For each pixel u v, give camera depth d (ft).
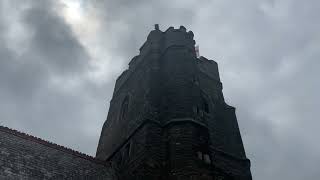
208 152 63.41
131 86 87.61
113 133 83.10
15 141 57.72
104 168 64.28
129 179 61.41
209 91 85.56
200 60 91.86
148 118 67.77
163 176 59.21
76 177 57.88
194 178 56.70
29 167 54.13
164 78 78.64
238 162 72.69
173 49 83.66
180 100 71.00
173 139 63.31
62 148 62.23
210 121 76.95
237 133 80.43
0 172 50.14
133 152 65.77
